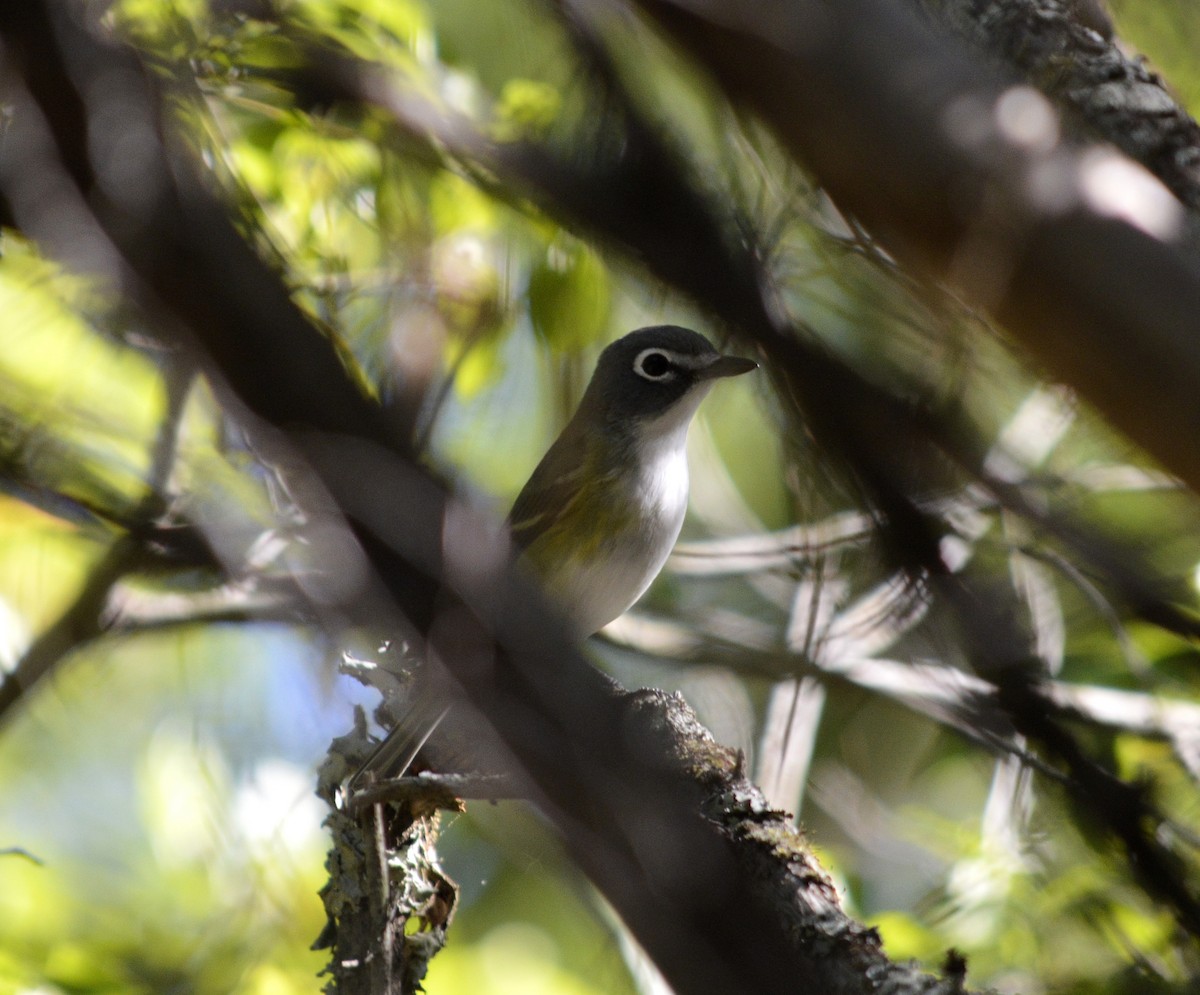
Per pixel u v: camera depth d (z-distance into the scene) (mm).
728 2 4805
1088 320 4684
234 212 4797
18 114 4723
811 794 12672
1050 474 8758
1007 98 4824
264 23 9320
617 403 11516
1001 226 4719
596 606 11578
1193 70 10812
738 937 5863
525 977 11758
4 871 11484
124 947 11047
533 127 8906
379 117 9578
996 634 5844
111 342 8625
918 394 5406
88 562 11828
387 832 7973
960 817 13453
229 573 7309
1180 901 6191
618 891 5504
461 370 10398
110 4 6633
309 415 4344
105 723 13781
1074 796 6316
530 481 11672
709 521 14156
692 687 13047
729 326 5359
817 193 6555
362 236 11078
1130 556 6781
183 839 11930
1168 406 4648
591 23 6113
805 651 7629
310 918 10734
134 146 4641
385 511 4477
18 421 9727
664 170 5598
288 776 10359
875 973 5887
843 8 4758
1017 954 9430
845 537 6535
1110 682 10977
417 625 4727
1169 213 4781
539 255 10617
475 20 11508
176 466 9461
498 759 5461
